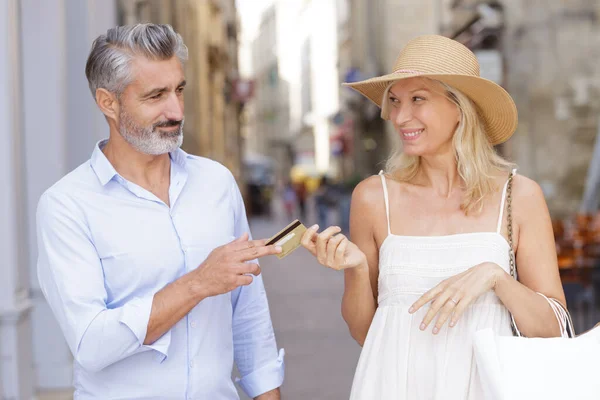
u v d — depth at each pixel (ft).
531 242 8.11
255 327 8.49
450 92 8.05
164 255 7.48
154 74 7.20
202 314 7.63
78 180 7.51
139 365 7.41
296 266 52.70
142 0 32.45
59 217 7.35
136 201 7.49
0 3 14.84
